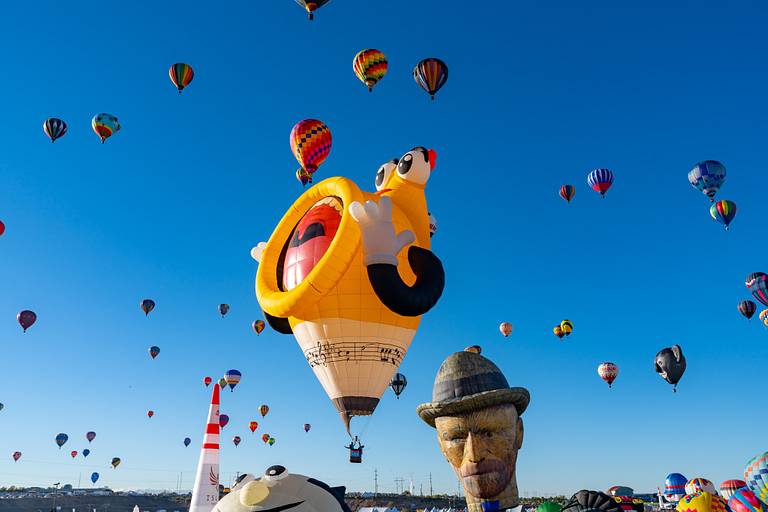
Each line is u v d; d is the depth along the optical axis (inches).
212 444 621.3
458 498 3380.9
